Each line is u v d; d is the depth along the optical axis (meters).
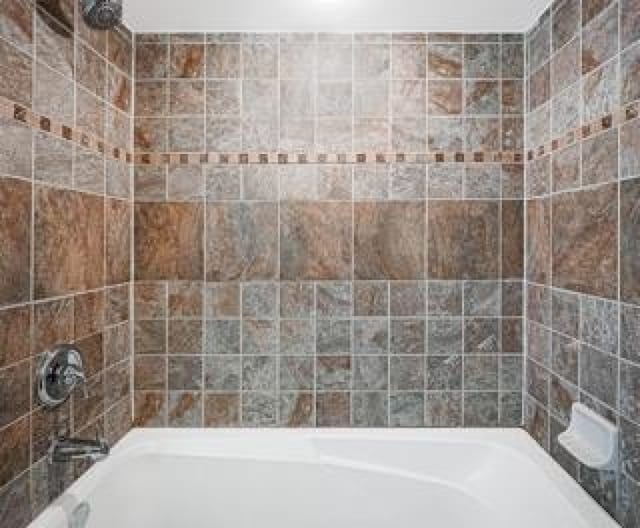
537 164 1.91
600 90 1.46
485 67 2.03
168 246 2.03
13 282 1.28
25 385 1.33
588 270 1.53
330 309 2.02
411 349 2.03
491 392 2.02
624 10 1.34
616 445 1.36
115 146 1.87
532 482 1.67
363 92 2.02
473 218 2.03
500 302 2.02
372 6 1.82
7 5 1.25
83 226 1.64
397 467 1.92
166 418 2.04
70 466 1.56
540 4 1.80
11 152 1.27
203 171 2.02
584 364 1.55
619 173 1.36
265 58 2.02
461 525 1.75
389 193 2.02
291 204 2.02
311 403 2.03
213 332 2.03
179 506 1.84
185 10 1.84
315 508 1.85
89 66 1.67
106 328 1.81
